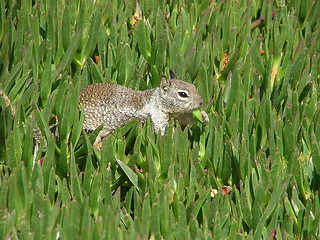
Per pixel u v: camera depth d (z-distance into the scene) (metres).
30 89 10.56
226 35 13.06
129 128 10.29
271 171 10.30
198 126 11.06
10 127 9.97
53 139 9.52
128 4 13.19
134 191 9.59
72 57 11.55
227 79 11.80
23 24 11.60
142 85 11.72
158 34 12.43
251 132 11.23
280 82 12.59
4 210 8.39
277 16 14.30
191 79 12.20
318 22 14.85
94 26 11.88
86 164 9.48
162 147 10.07
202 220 9.66
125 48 11.64
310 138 11.16
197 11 14.11
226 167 10.38
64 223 8.13
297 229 9.86
